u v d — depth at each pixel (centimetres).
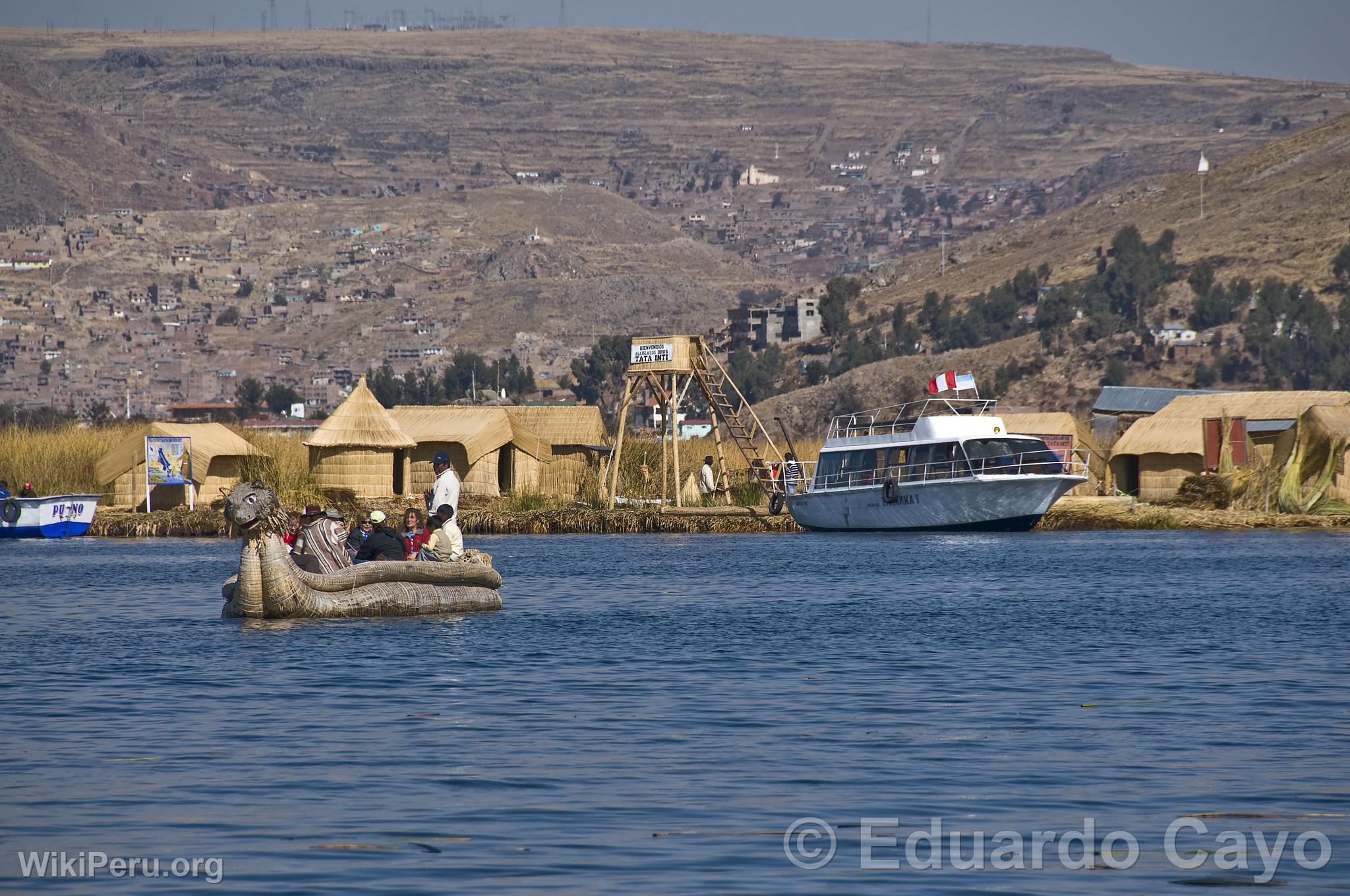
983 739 4934
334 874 3462
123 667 6488
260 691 5875
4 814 4000
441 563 8681
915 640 7406
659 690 5912
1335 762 4569
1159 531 16800
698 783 4331
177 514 16862
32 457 18250
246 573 8219
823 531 17275
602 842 3722
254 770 4491
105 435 19212
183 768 4525
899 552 13800
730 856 3603
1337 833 3806
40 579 11138
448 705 5569
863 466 17200
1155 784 4303
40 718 5312
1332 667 6444
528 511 17562
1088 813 4000
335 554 8456
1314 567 11856
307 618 8200
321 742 4897
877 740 4916
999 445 16762
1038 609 8838
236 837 3775
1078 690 5866
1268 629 7769
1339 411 17938
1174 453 18650
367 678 6200
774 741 4909
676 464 18650
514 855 3603
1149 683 6034
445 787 4284
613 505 18325
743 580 10919
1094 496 18388
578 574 11531
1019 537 15850
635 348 19025
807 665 6544
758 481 19325
